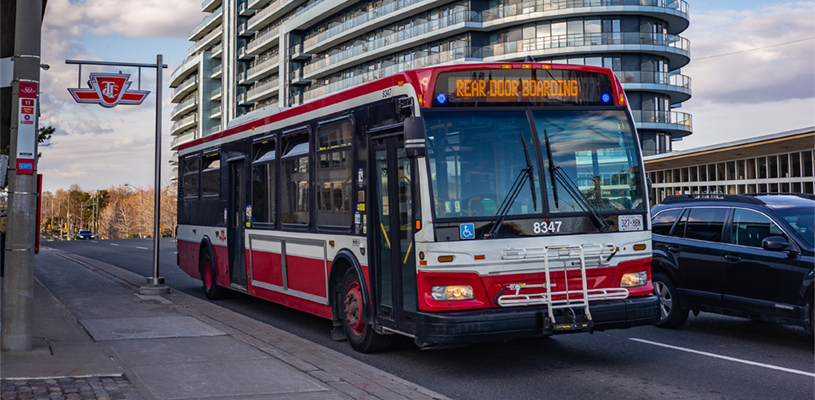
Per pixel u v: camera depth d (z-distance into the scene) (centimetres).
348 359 758
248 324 984
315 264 945
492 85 727
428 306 685
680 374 731
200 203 1473
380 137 777
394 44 5884
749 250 892
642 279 752
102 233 13212
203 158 1465
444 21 5419
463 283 686
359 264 827
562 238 712
